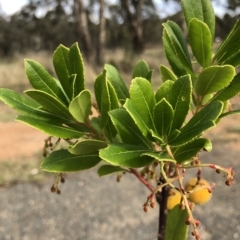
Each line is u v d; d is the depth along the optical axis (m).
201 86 0.24
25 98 0.25
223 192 1.17
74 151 0.24
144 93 0.22
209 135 1.79
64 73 0.26
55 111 0.25
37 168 1.44
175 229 0.27
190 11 0.27
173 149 0.23
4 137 1.97
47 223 1.06
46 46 8.18
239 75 0.24
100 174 0.29
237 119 2.09
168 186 0.28
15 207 1.16
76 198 1.20
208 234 0.95
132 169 0.28
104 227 1.03
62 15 8.12
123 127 0.24
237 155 1.51
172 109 0.22
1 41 7.72
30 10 8.12
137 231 1.00
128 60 4.03
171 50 0.28
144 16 6.67
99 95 0.27
